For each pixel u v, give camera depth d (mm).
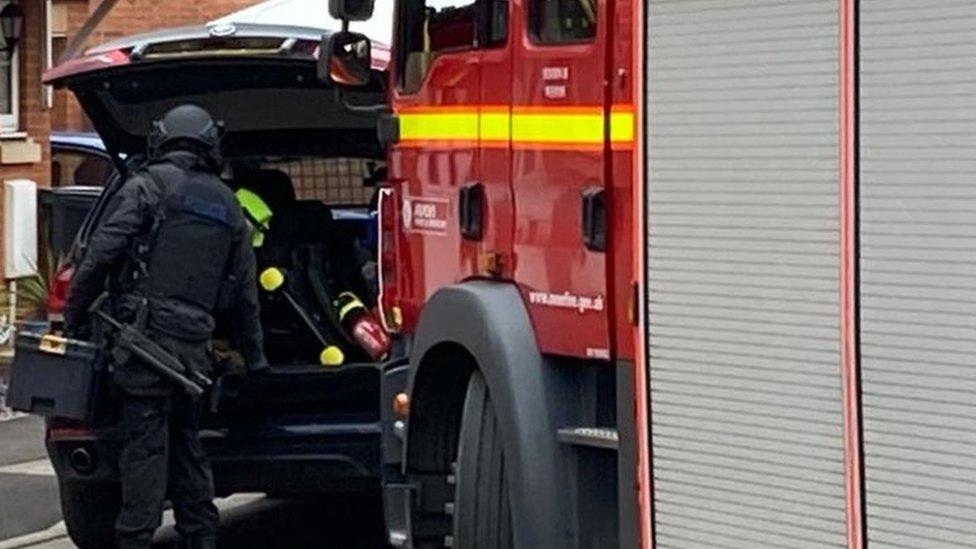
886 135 6039
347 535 11469
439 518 8555
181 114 9680
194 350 9523
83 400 9562
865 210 6109
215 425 10102
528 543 7469
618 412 7172
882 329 6059
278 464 10023
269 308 10422
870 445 6098
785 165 6402
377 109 9281
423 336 8227
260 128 10703
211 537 9906
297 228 10594
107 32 23281
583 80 7352
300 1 13445
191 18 23469
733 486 6633
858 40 6121
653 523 6945
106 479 10000
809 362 6328
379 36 11359
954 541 5844
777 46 6422
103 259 9453
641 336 6965
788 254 6398
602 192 7234
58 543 11117
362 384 10156
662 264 6891
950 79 5836
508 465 7559
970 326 5793
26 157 17312
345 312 10344
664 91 6867
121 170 10562
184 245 9500
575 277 7398
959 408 5824
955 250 5836
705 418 6734
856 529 6148
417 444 8516
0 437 14328
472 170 8188
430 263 8617
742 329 6582
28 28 17547
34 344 9711
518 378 7551
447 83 8422
